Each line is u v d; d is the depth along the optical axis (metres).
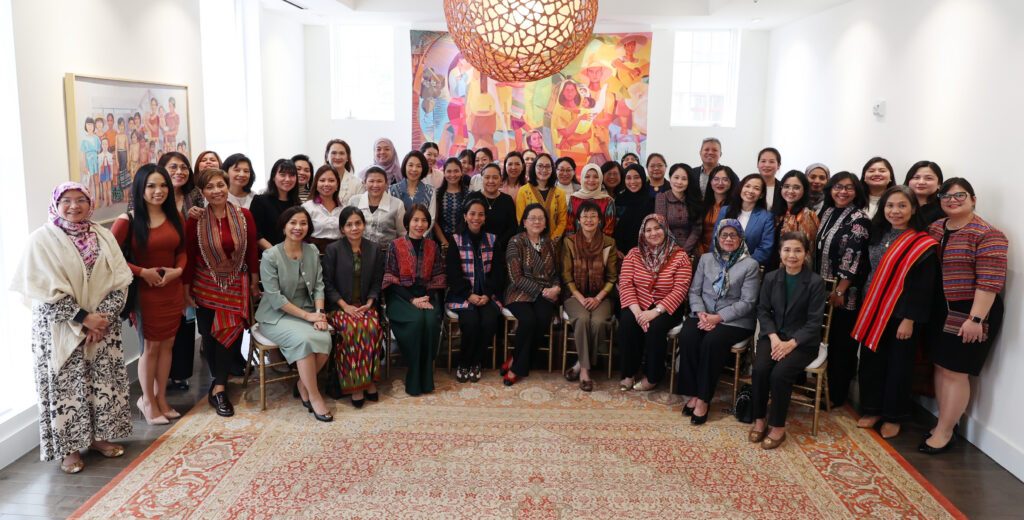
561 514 2.84
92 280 3.05
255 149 6.80
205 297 3.75
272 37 7.09
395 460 3.28
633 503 2.93
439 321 4.24
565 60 2.98
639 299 4.24
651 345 4.10
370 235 4.50
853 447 3.52
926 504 2.97
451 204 4.92
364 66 8.18
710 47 8.07
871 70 5.33
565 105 7.97
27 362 3.42
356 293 4.12
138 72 4.30
